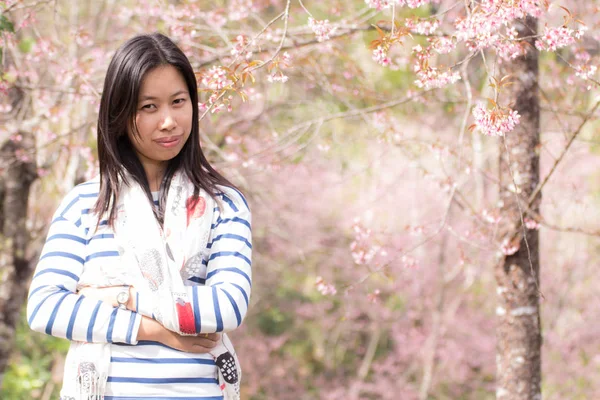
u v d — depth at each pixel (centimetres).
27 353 799
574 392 825
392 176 900
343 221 939
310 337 1001
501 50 267
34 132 480
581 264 866
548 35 256
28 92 456
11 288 531
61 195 531
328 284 392
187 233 191
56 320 181
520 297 368
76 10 632
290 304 972
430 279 893
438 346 900
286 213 864
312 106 580
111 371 183
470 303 920
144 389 182
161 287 183
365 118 430
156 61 188
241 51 288
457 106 498
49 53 425
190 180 198
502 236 368
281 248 876
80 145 451
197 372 186
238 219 200
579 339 845
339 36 399
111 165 194
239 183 562
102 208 193
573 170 814
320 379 958
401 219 905
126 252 189
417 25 278
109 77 190
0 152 500
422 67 269
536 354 371
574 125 473
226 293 185
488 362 900
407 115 575
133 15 586
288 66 274
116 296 186
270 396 920
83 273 192
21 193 526
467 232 394
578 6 483
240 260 194
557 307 862
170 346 184
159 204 198
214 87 267
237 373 193
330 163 813
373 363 924
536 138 367
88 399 181
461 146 370
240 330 915
